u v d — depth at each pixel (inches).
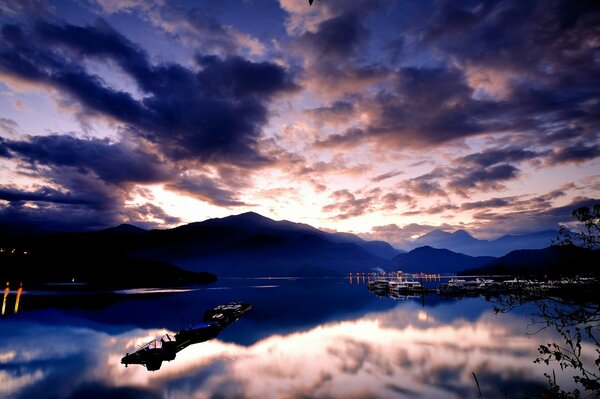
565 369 1136.2
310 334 1898.4
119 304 3309.5
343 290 6220.5
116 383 1088.8
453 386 1039.0
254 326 2185.0
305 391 1018.1
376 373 1173.7
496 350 1434.5
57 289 4864.7
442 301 3617.1
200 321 2331.4
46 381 1099.9
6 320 2266.2
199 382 1098.1
